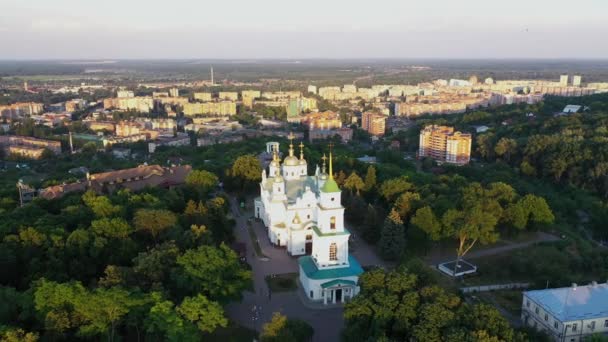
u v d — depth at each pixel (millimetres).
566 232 144000
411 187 153875
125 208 131250
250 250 133375
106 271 90750
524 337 72688
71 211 124375
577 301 91375
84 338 81062
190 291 94312
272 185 141875
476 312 72125
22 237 105812
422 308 73562
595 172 191625
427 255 128250
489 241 120938
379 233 133750
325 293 103625
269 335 76562
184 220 128250
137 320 83062
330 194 104625
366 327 78125
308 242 129125
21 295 83312
